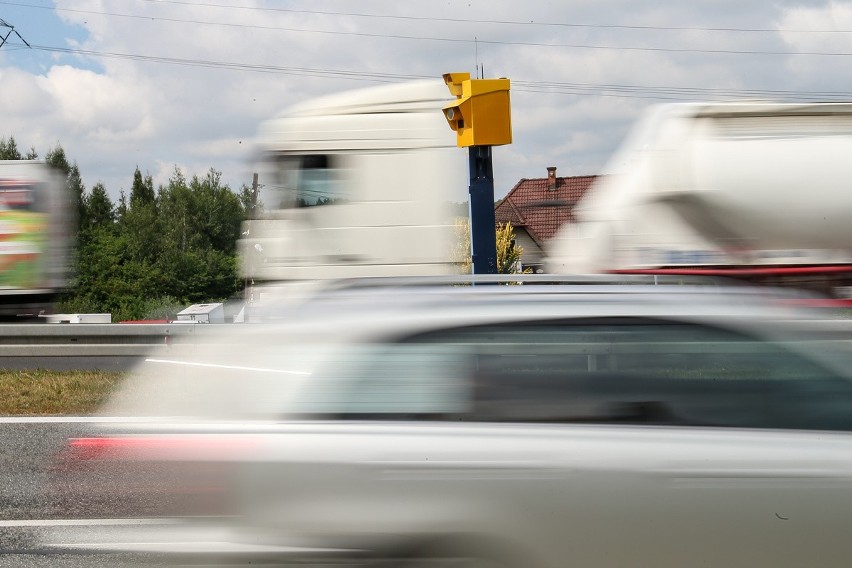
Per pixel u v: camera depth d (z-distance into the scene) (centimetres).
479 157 1270
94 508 498
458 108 1228
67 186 1977
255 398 348
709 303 360
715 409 340
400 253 1373
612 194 1262
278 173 1396
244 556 331
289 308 383
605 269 1261
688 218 1234
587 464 325
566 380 342
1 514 520
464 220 1376
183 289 8712
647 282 402
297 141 1392
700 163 1218
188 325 1510
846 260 1237
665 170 1224
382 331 351
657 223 1240
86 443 349
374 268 1377
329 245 1383
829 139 1220
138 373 1134
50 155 9162
